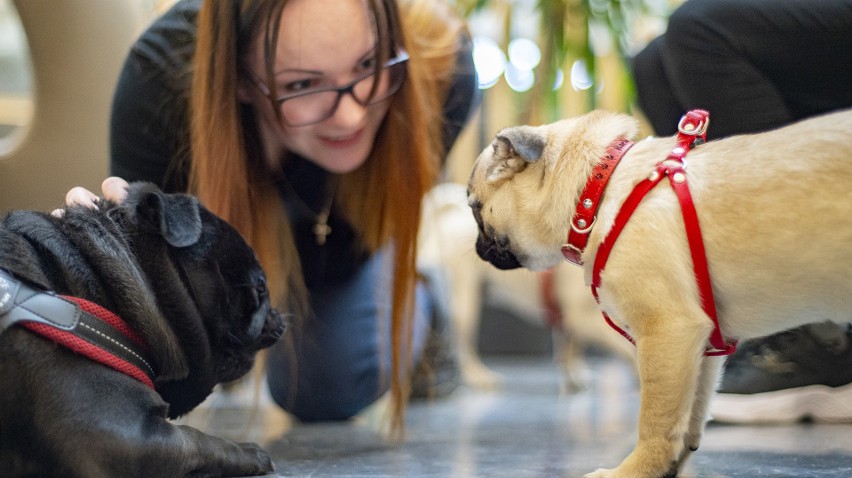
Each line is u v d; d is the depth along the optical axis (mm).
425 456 2125
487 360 6512
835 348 2443
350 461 2051
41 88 3336
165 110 2398
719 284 1659
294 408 2939
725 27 2398
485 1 5012
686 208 1639
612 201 1722
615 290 1681
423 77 2469
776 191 1607
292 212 2764
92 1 3314
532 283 4820
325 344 2906
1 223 1614
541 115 4883
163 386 1771
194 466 1617
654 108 2990
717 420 2541
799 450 2045
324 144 2322
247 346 1847
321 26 2096
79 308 1518
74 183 3389
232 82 2209
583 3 4754
